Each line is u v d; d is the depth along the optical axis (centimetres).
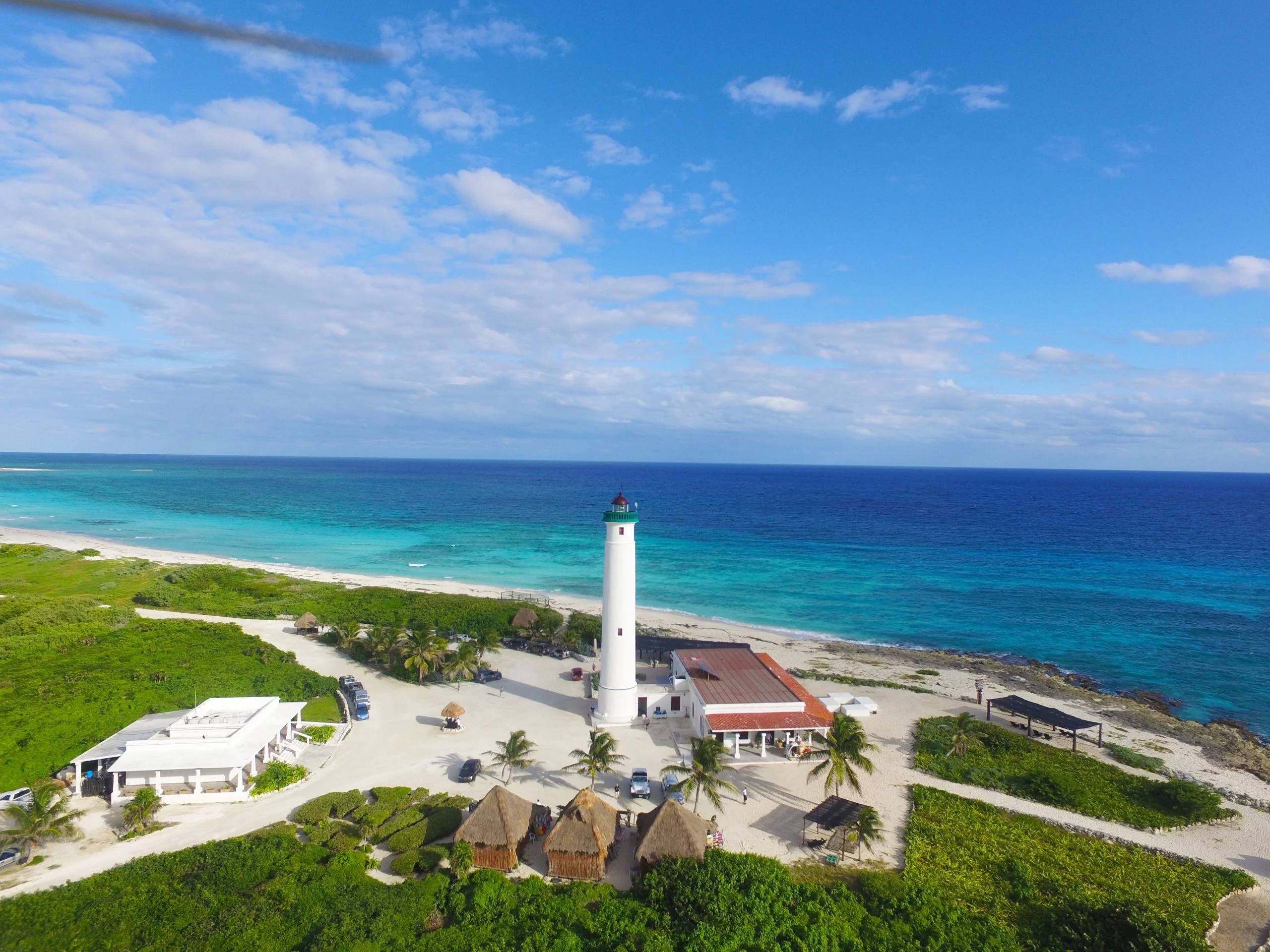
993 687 7144
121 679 6066
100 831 4159
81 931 3269
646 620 9381
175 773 4562
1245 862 4209
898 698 6656
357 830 4112
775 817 4491
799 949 3297
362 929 3303
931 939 3397
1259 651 8662
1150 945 3281
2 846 3919
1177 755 5731
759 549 15175
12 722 5253
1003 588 11656
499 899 3556
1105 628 9538
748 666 6150
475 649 6750
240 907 3447
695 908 3500
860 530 18462
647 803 4600
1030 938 3472
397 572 12319
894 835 4328
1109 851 4209
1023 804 4719
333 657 7181
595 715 5800
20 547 12556
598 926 3425
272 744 5066
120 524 18288
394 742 5338
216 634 7469
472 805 4391
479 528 18062
